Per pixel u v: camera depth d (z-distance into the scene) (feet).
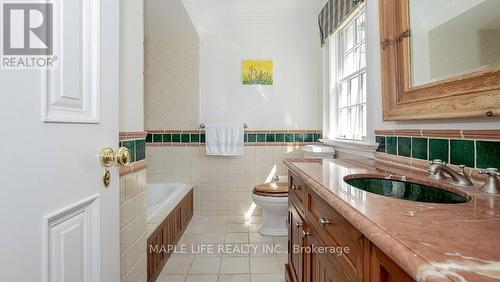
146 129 9.31
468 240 1.48
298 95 9.39
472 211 2.01
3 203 1.53
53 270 1.91
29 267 1.69
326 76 8.55
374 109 5.19
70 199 2.10
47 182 1.85
